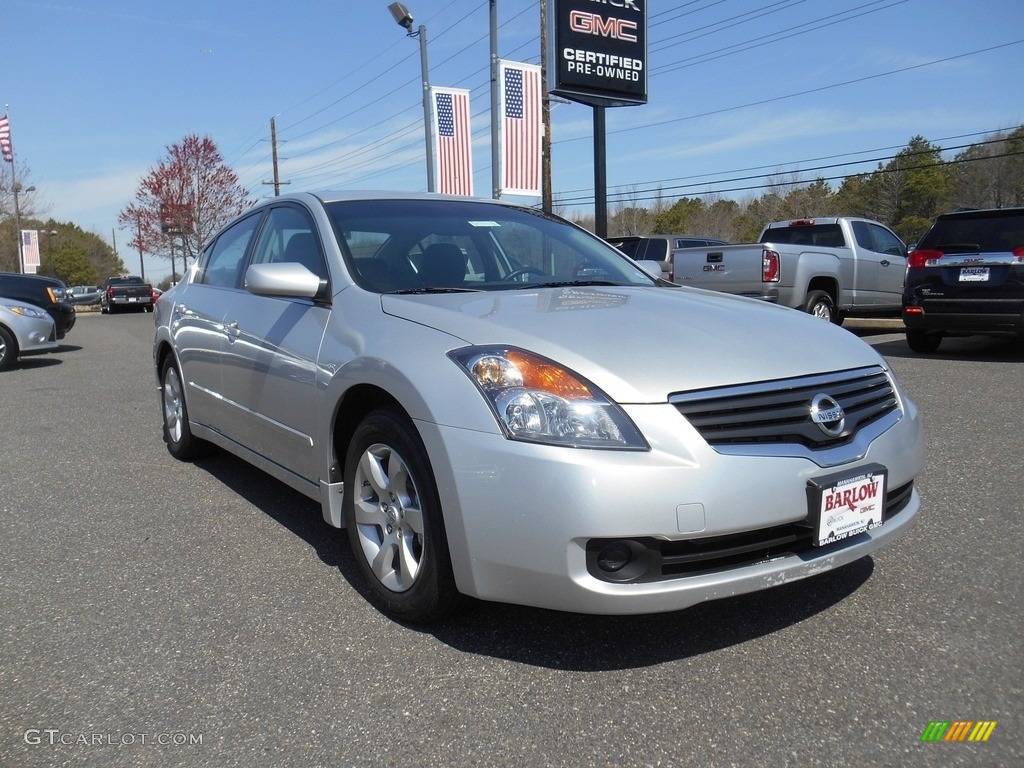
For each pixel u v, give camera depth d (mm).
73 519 4082
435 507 2590
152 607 3020
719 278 10992
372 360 2826
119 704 2369
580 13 13625
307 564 3422
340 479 3191
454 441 2465
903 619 2773
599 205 14289
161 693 2422
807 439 2527
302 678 2490
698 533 2295
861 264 11742
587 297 3133
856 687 2365
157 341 5344
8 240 47438
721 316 2947
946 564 3225
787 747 2100
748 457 2387
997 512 3822
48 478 4898
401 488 2799
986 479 4352
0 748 2164
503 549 2381
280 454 3623
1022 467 4566
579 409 2344
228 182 40531
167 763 2092
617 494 2254
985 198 58156
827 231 11938
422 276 3418
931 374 7949
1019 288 8445
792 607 2881
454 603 2666
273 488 4594
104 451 5609
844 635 2672
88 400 8016
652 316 2854
